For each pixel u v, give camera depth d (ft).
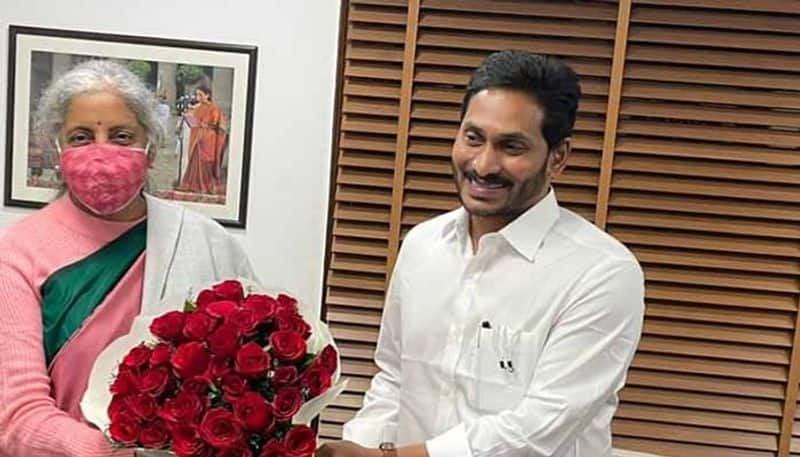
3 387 4.20
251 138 8.07
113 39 7.94
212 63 7.97
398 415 5.22
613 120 7.43
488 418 4.48
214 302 3.84
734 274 7.58
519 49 7.51
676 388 7.68
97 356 4.43
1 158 8.14
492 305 4.72
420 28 7.59
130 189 4.53
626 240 7.58
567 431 4.43
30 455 4.13
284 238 8.21
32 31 7.96
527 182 4.35
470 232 4.96
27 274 4.47
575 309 4.49
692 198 7.53
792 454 7.67
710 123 7.43
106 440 3.78
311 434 3.57
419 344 5.00
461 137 4.41
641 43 7.41
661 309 7.63
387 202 7.80
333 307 7.98
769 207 7.48
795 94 7.36
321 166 8.09
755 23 7.31
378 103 7.74
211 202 8.14
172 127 8.03
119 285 4.61
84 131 4.49
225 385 3.49
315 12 7.90
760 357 7.60
